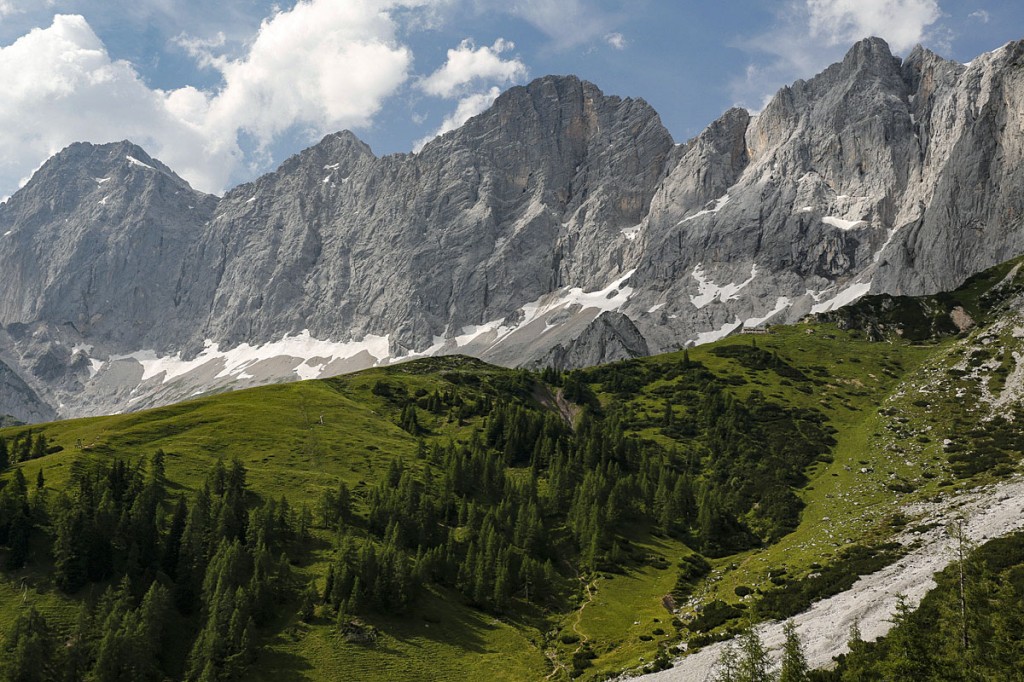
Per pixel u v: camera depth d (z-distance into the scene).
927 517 125.12
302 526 138.88
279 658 107.75
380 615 119.00
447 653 113.69
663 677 94.12
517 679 107.56
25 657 100.06
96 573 119.25
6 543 124.38
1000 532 103.00
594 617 124.31
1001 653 68.00
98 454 169.62
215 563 120.56
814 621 97.19
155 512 133.75
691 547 148.88
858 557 114.69
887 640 77.12
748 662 77.50
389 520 143.38
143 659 102.69
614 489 161.00
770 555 131.75
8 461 163.25
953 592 80.81
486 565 133.00
